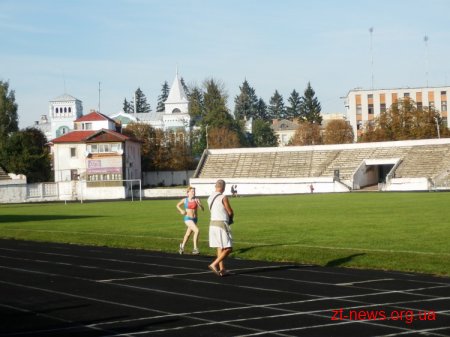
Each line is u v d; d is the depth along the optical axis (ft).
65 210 212.84
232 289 53.78
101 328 40.24
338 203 200.34
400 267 64.59
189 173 429.79
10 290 55.31
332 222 125.39
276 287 54.34
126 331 39.32
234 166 394.32
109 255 81.82
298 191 346.33
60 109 594.24
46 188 337.52
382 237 94.12
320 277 59.47
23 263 74.74
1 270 68.64
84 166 374.84
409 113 423.64
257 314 43.39
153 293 52.47
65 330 39.88
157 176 427.74
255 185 359.46
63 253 85.20
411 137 414.82
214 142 482.69
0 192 322.75
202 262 73.00
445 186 308.19
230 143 484.33
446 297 48.37
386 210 157.48
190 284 56.90
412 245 83.10
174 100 598.34
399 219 127.44
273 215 151.84
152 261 74.64
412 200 204.33
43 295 52.54
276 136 650.84
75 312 45.29
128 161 372.38
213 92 529.86
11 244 99.81
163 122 587.68
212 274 63.00
